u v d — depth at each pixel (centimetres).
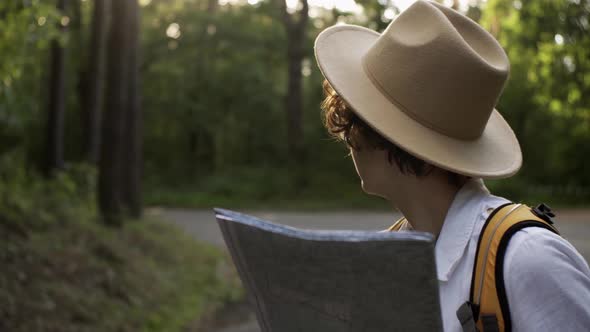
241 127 3844
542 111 3039
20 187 1016
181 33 3516
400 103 120
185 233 1409
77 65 2467
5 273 623
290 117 3084
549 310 100
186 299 821
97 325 613
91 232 932
